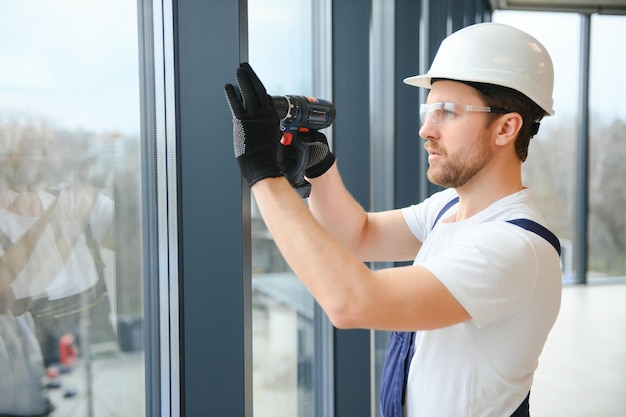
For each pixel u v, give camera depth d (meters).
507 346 1.11
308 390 2.36
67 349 1.32
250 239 1.48
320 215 1.40
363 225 1.44
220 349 1.47
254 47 1.95
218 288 1.46
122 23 1.35
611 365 4.39
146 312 1.46
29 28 1.18
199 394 1.47
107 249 1.37
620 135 7.29
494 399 1.13
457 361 1.13
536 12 6.99
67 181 1.28
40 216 1.24
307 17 2.16
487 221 1.16
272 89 2.04
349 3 2.24
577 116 7.23
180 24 1.35
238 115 1.06
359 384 2.36
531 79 1.16
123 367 1.43
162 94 1.40
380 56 2.66
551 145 7.26
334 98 2.23
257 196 1.06
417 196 2.87
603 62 7.16
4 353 1.21
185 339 1.43
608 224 7.41
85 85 1.29
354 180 2.31
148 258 1.45
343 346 2.31
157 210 1.44
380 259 1.50
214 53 1.39
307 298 2.31
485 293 1.03
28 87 1.19
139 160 1.41
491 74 1.13
